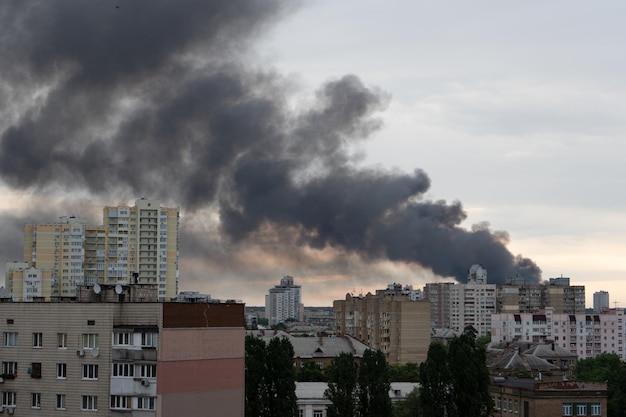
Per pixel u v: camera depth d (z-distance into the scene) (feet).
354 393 486.38
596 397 528.63
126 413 345.51
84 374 353.92
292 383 470.39
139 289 400.88
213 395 365.81
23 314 365.81
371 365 487.61
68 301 388.37
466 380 465.47
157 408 342.23
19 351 365.40
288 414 466.70
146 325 348.18
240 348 380.58
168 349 347.56
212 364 366.43
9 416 362.74
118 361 349.61
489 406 468.75
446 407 471.62
